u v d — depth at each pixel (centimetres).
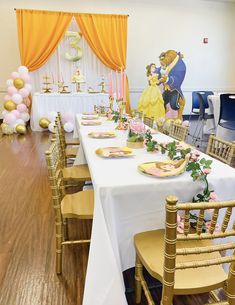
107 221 112
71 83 652
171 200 69
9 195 255
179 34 689
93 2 625
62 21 598
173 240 74
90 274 112
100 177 121
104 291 108
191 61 718
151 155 160
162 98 570
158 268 101
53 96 557
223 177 121
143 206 117
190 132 551
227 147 157
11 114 527
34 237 188
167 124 275
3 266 159
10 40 616
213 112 466
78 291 140
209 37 711
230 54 739
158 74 571
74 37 620
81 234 194
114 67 652
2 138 495
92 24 614
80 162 249
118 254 114
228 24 713
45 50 607
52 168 138
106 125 271
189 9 677
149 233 121
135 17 654
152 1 652
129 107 674
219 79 752
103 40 628
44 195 255
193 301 135
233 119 382
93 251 112
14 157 377
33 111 554
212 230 79
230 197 125
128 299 134
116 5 638
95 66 655
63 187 185
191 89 739
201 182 118
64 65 641
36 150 413
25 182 287
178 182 117
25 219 212
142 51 680
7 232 194
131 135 184
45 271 155
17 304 133
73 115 534
